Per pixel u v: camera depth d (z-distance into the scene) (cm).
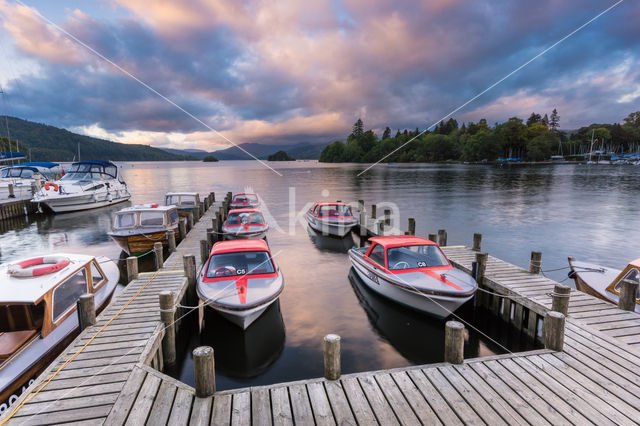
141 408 494
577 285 1092
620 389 532
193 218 2203
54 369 587
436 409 491
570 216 2673
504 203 3359
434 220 2562
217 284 930
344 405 502
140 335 711
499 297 1030
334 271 1427
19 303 674
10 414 479
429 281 958
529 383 548
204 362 512
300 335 904
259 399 517
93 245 1920
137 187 5525
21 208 2858
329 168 11581
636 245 1861
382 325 961
